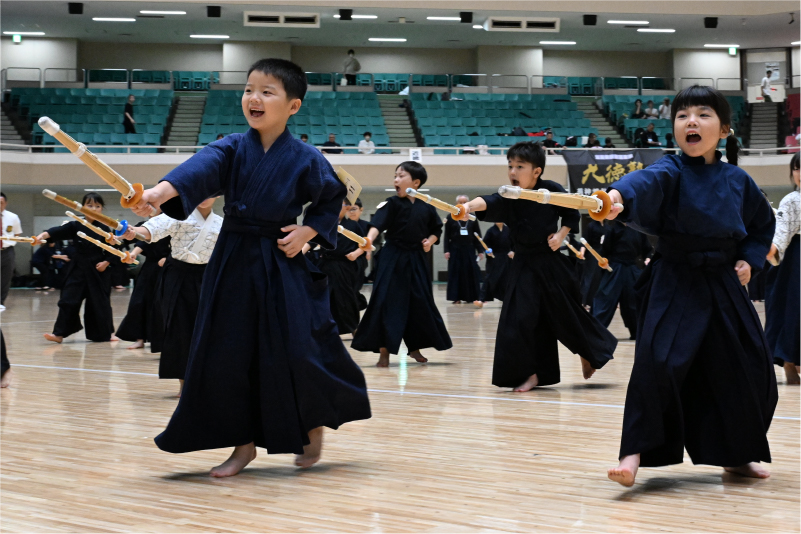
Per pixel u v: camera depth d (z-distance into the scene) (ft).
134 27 81.56
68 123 71.00
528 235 16.55
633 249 27.84
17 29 81.76
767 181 64.64
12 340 28.19
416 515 8.04
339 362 10.23
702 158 9.78
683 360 9.25
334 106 76.89
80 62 86.28
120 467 10.21
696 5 69.67
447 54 90.43
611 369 20.18
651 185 9.16
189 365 9.74
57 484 9.33
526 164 16.30
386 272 20.89
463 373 19.54
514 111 78.02
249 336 9.75
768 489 9.18
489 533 7.47
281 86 9.77
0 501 8.58
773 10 71.46
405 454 10.86
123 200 7.88
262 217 9.73
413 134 74.95
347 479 9.55
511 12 76.18
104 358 22.99
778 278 17.26
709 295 9.59
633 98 83.35
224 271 9.78
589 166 61.57
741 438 9.33
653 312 9.55
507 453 10.89
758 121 78.74
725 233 9.50
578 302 16.94
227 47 86.94
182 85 84.02
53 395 16.19
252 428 9.89
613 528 7.64
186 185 8.83
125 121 69.00
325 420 9.91
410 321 21.13
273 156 9.82
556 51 91.09
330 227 10.08
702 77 90.38
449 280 48.80
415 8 74.59
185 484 9.36
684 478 9.71
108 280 27.91
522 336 16.49
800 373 18.17
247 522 7.80
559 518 7.96
